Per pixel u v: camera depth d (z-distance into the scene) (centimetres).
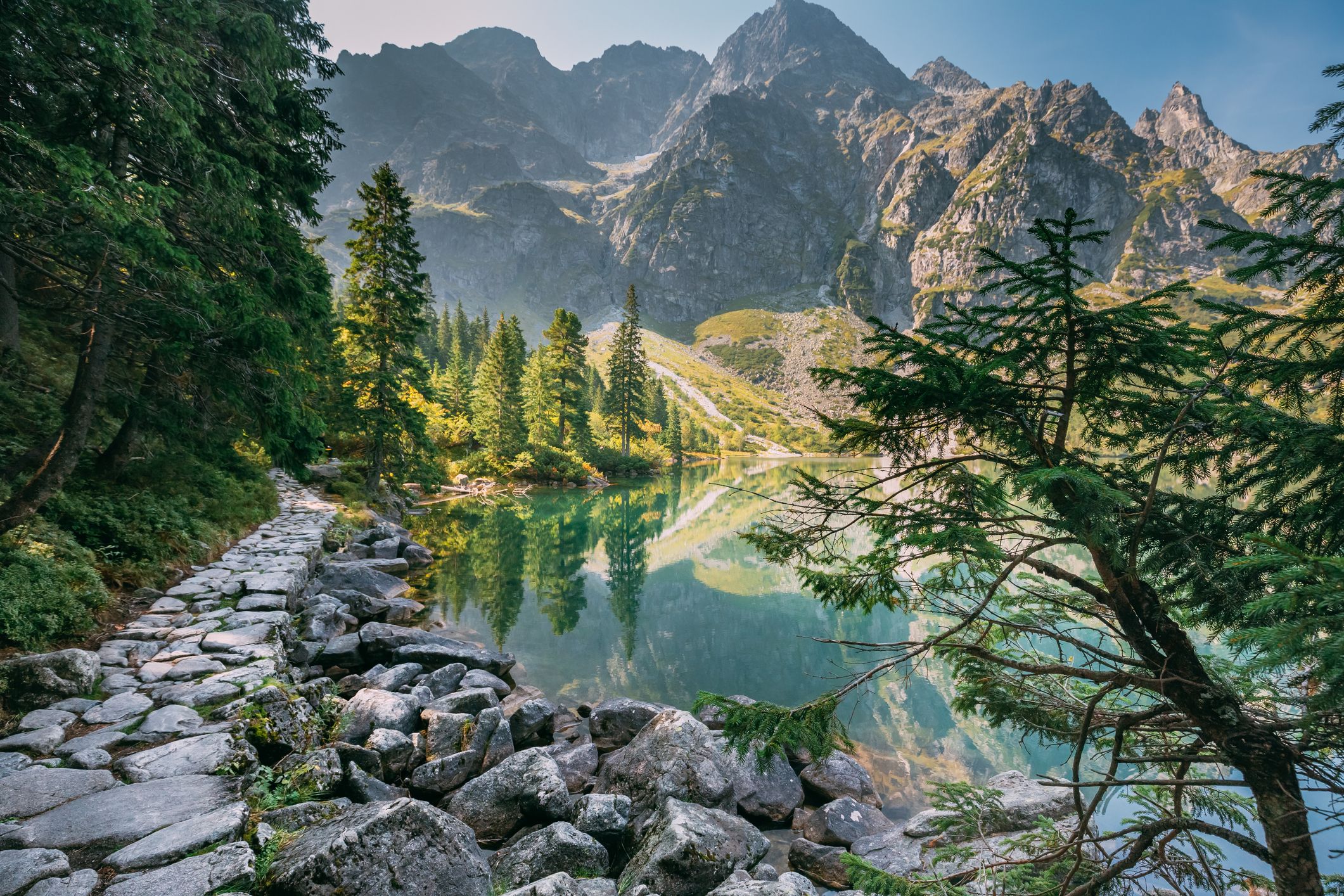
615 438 7238
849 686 276
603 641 1347
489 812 550
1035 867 306
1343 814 188
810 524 293
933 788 771
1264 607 153
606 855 480
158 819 330
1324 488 215
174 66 716
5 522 611
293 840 335
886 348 255
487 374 4828
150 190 592
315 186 1193
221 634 698
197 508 1212
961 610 277
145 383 1032
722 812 566
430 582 1697
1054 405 258
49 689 490
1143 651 230
